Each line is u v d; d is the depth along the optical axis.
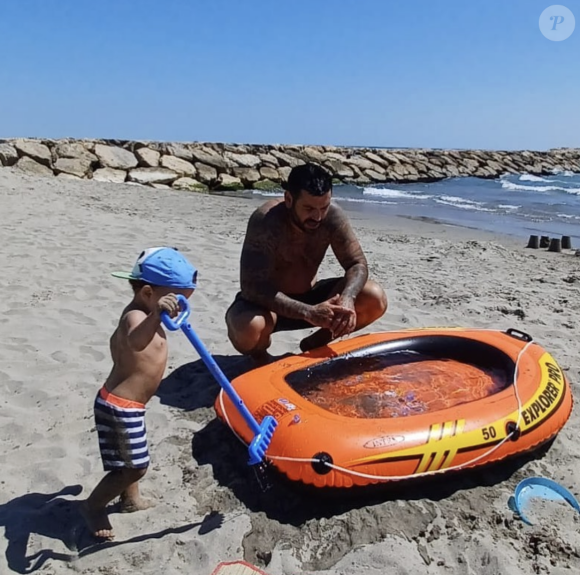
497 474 3.54
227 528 3.09
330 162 32.12
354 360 4.23
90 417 4.21
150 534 3.10
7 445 3.89
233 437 3.82
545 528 3.11
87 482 3.51
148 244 9.67
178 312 2.95
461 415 3.40
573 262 10.04
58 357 5.19
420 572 2.81
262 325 4.32
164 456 3.76
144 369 3.00
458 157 40.97
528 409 3.56
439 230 14.43
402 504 3.23
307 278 4.59
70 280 7.43
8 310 6.32
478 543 2.97
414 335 4.48
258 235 4.25
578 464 3.67
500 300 7.23
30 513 3.25
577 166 50.38
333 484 3.12
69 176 22.33
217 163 27.19
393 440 3.21
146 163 24.95
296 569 2.87
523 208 20.95
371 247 10.83
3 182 16.62
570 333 6.08
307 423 3.32
